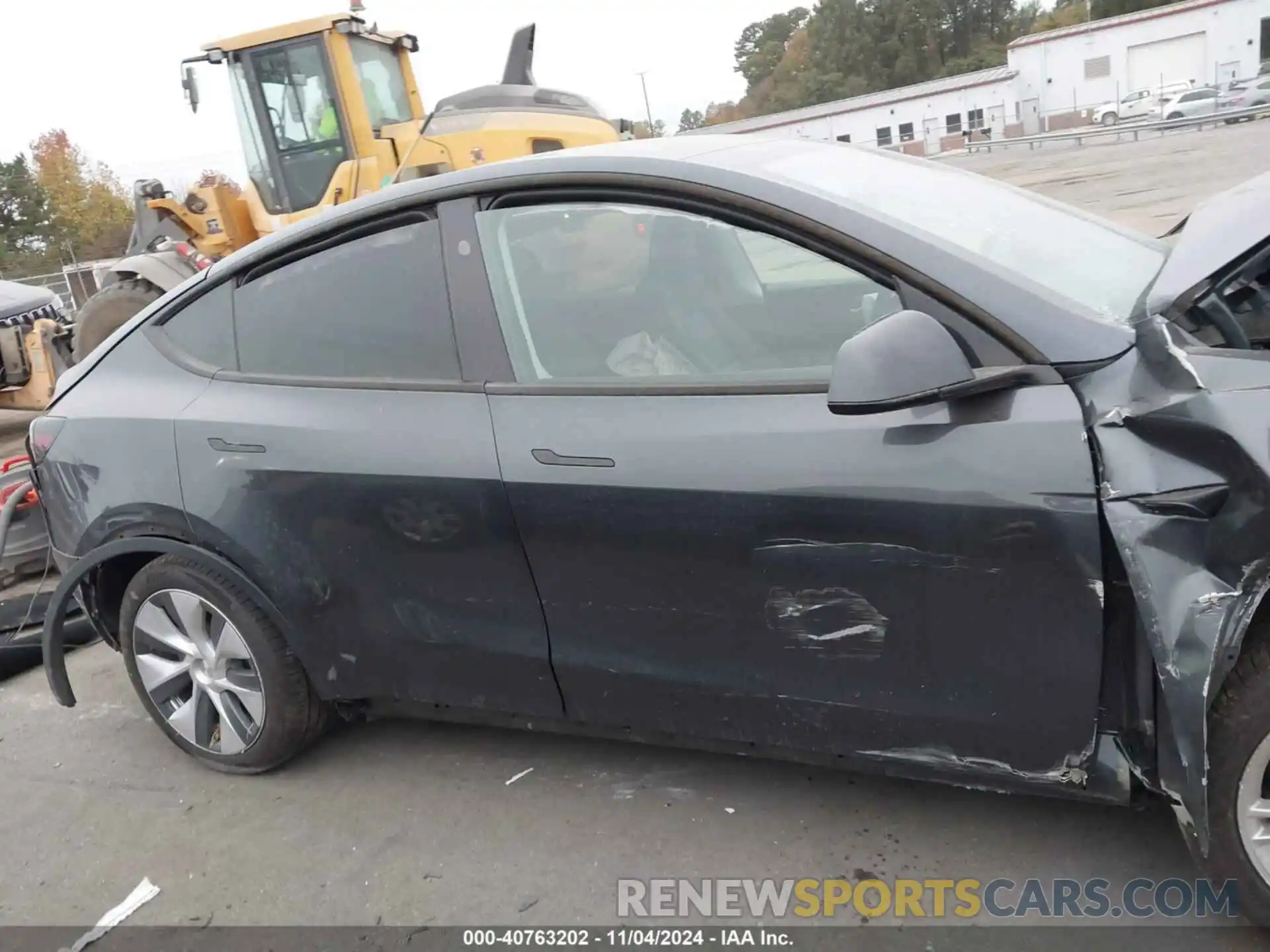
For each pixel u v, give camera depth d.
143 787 3.26
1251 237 2.10
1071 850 2.46
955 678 2.15
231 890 2.72
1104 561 1.95
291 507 2.76
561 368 2.51
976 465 2.01
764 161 2.57
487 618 2.63
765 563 2.24
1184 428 1.85
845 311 2.32
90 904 2.75
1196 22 42.19
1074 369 1.99
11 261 64.31
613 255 2.50
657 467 2.29
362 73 8.55
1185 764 1.86
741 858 2.58
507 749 3.20
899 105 46.25
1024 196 2.93
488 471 2.48
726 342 2.42
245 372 2.93
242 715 3.14
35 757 3.53
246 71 8.26
